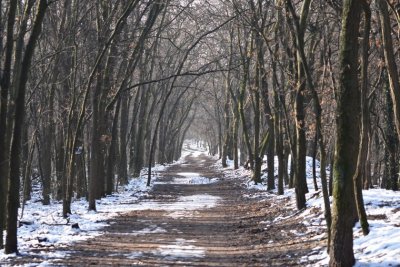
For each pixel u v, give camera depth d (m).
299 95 15.70
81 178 26.47
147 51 31.91
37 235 13.17
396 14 10.22
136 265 9.79
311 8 17.38
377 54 15.60
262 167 35.06
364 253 8.64
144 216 18.05
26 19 14.94
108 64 21.48
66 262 9.91
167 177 40.28
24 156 26.42
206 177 40.12
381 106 18.83
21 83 10.31
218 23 37.66
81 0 21.45
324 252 9.70
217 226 15.77
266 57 28.73
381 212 11.64
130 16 30.89
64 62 23.92
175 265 9.83
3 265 9.47
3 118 10.57
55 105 27.91
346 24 7.66
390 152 16.67
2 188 11.46
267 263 9.80
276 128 21.88
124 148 31.81
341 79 7.71
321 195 15.98
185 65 51.47
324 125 16.02
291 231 13.10
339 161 7.78
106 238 13.21
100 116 21.91
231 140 58.03
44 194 23.50
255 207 19.72
